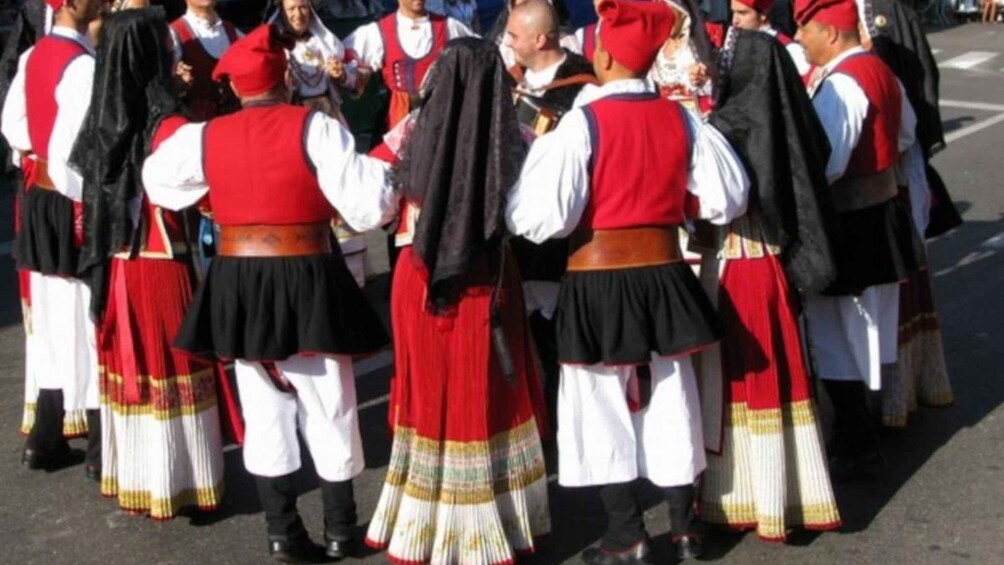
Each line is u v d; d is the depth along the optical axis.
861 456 5.07
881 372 5.46
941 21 22.31
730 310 4.37
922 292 5.66
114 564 4.64
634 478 4.27
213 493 4.79
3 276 8.36
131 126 4.41
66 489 5.23
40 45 4.88
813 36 4.91
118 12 4.48
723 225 4.35
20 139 4.93
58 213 4.97
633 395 4.27
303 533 4.48
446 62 3.94
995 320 6.98
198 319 4.28
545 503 4.41
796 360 4.41
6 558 4.71
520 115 4.91
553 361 5.30
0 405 6.21
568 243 4.39
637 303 4.08
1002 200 9.85
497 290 4.12
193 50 5.59
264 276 4.17
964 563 4.50
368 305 4.35
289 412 4.35
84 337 5.09
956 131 12.84
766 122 4.25
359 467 4.45
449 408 4.18
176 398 4.66
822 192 4.32
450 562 4.24
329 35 6.39
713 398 4.45
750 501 4.49
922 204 5.56
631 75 4.13
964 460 5.29
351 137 4.16
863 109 4.74
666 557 4.55
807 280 4.31
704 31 4.91
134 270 4.57
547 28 4.93
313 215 4.19
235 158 4.13
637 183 4.07
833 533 4.70
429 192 3.92
